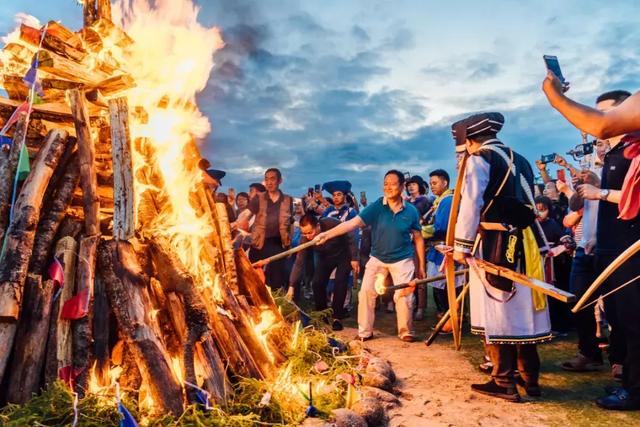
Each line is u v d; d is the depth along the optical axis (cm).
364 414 321
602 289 409
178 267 339
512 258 355
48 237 321
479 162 363
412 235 608
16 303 287
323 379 372
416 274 659
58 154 338
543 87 189
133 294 314
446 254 373
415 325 676
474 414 349
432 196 890
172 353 332
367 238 890
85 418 266
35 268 311
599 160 479
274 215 680
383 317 732
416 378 436
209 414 293
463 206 364
